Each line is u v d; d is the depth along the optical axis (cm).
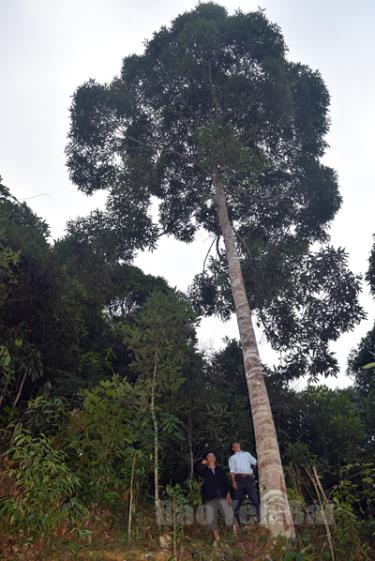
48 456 649
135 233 1340
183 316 1038
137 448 875
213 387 1202
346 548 729
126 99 1439
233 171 1217
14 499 612
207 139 1185
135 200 1334
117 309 1678
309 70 1571
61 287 1008
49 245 1083
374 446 1254
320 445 1240
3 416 833
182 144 1480
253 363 972
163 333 1009
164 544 697
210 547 718
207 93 1436
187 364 1138
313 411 1298
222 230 1240
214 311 1498
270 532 730
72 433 780
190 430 1033
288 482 1033
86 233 1310
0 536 609
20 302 941
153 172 1351
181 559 665
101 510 758
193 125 1469
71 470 731
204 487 823
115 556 642
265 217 1527
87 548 645
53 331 995
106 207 1329
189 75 1409
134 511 770
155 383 939
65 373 1012
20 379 930
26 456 641
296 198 1496
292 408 1302
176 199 1513
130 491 768
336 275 1362
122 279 1606
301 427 1285
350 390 1678
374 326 1579
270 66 1361
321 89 1552
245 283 1412
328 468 1127
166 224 1538
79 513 646
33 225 1134
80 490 745
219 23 1410
